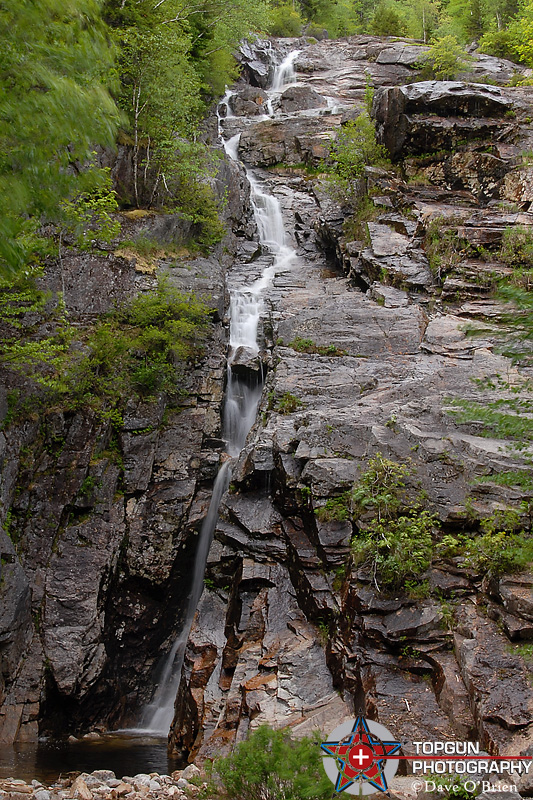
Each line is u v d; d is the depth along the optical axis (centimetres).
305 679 1066
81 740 1339
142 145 2170
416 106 2456
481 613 996
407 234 2136
